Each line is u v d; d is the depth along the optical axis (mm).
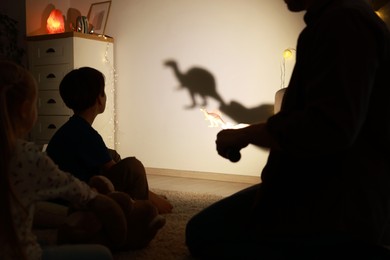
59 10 4414
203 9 3691
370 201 887
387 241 969
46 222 1743
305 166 927
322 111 788
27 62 4164
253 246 1110
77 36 3816
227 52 3602
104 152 1770
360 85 780
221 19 3609
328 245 976
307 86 848
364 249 963
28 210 803
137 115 4148
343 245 972
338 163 891
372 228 895
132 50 4129
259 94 3482
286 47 3350
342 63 792
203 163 3793
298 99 926
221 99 3658
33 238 822
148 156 4102
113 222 1388
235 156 975
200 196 2725
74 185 922
